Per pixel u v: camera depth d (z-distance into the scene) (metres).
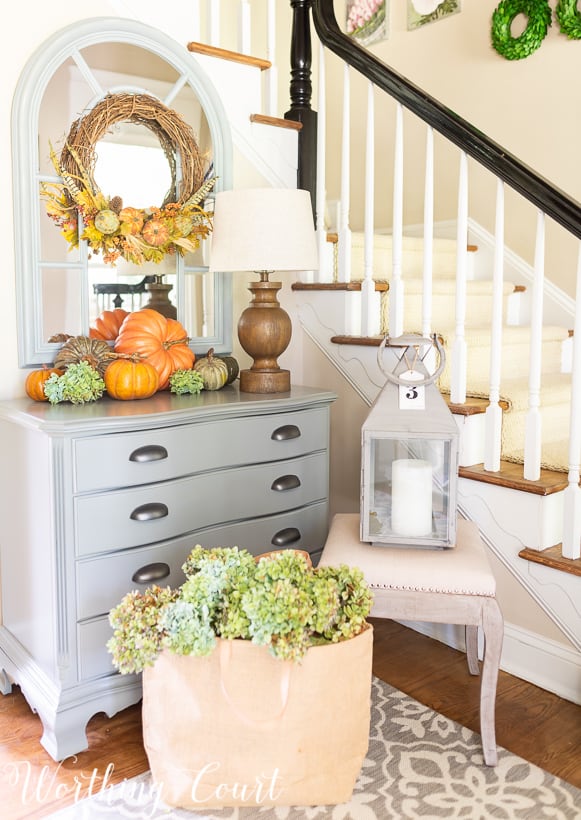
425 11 3.71
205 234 2.44
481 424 2.32
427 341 1.87
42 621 1.84
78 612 1.79
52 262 2.15
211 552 1.66
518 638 2.17
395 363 2.43
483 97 3.50
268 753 1.53
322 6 2.65
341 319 2.62
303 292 2.75
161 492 1.91
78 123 2.15
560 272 3.26
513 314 3.39
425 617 1.73
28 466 1.84
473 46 3.52
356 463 2.66
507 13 3.29
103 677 1.84
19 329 2.12
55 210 2.14
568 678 2.05
